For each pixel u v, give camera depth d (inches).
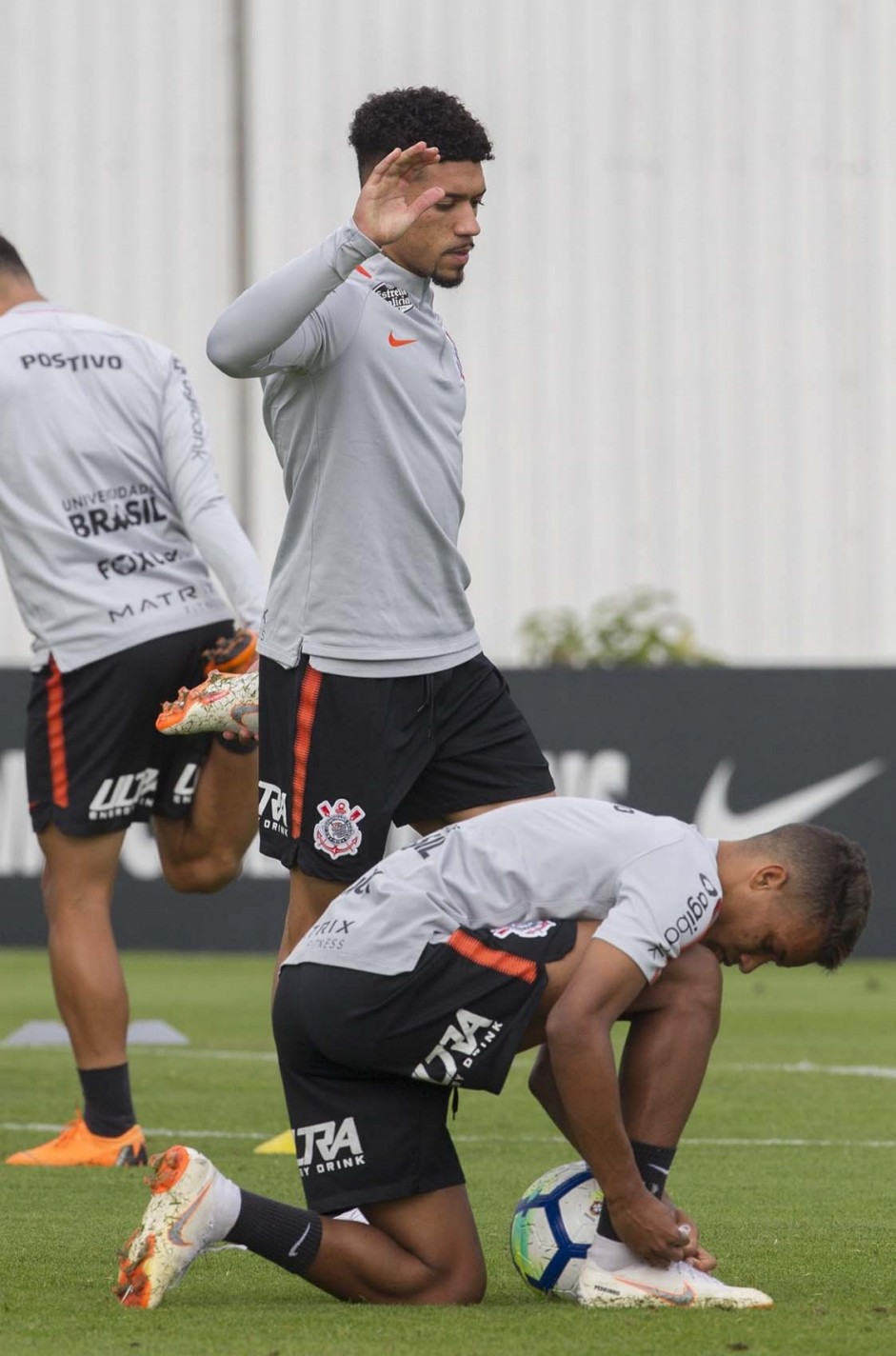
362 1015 442.0
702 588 2176.4
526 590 2177.7
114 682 697.6
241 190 2249.0
